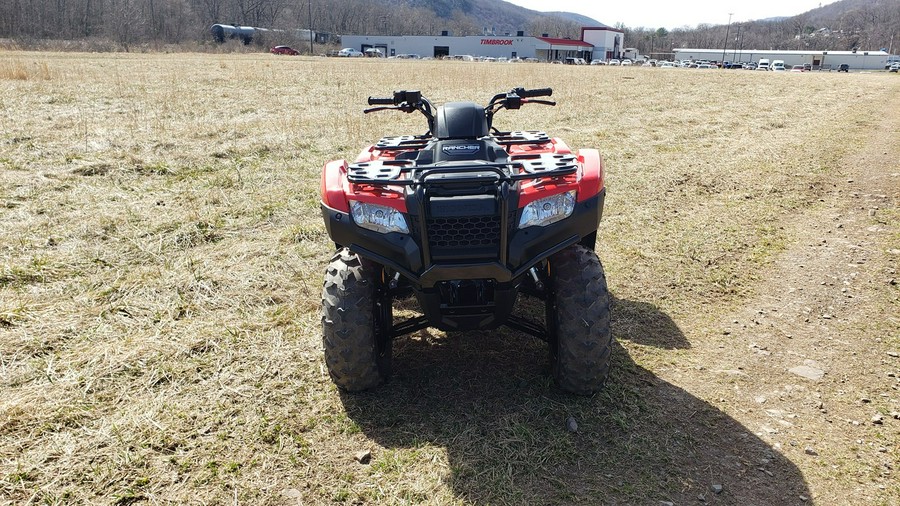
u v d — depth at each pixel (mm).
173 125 11977
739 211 6992
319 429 3314
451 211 3107
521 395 3586
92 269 5242
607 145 10625
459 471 3006
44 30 70312
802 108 16766
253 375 3773
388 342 3824
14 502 2791
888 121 14133
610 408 3463
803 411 3475
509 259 3229
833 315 4590
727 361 3980
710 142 11055
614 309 4656
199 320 4461
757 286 5094
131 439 3199
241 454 3117
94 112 13375
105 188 7477
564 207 3342
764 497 2861
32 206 6727
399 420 3387
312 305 4707
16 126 11281
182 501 2820
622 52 110750
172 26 82375
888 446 3182
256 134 11148
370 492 2883
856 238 6164
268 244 5883
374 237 3279
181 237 6004
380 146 4234
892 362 3945
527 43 88500
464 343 4203
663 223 6574
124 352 3998
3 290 4797
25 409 3408
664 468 3033
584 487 2910
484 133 3801
